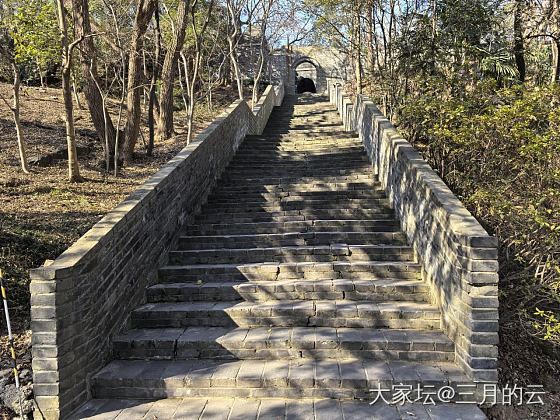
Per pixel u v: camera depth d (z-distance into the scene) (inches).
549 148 203.0
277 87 928.3
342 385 149.9
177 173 258.7
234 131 430.3
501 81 323.0
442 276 177.9
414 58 359.9
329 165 374.0
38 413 142.1
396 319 181.5
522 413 167.8
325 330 179.9
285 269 218.5
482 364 145.9
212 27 786.8
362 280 209.5
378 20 501.7
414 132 309.6
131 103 463.2
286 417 139.1
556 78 376.5
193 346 171.8
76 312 149.5
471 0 345.4
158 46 538.3
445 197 185.6
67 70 351.9
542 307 211.3
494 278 145.4
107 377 155.9
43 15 378.9
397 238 246.8
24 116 542.6
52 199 321.1
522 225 197.5
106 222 179.8
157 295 207.2
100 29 571.8
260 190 330.3
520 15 377.1
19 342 183.9
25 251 233.5
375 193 305.1
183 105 823.7
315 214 284.0
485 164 225.3
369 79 470.6
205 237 256.2
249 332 179.6
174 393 154.3
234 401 150.6
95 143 500.7
